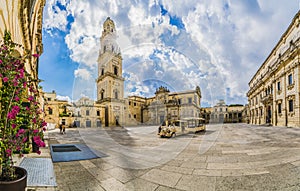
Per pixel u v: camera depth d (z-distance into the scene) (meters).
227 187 2.85
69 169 3.72
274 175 3.31
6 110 2.37
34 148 5.16
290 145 6.67
